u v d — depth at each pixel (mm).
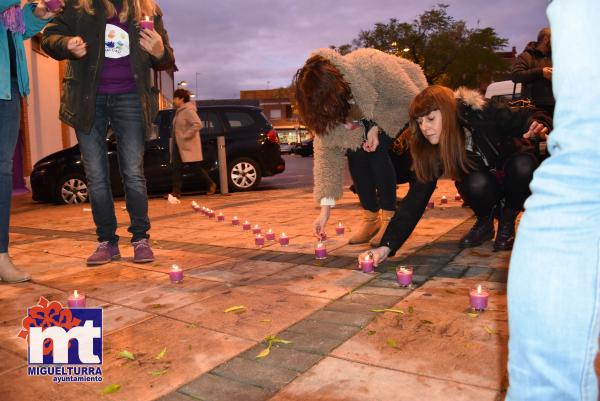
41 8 3246
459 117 3316
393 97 3750
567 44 945
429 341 2172
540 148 3789
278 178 14969
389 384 1825
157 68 3979
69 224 6707
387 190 3996
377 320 2449
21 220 7438
